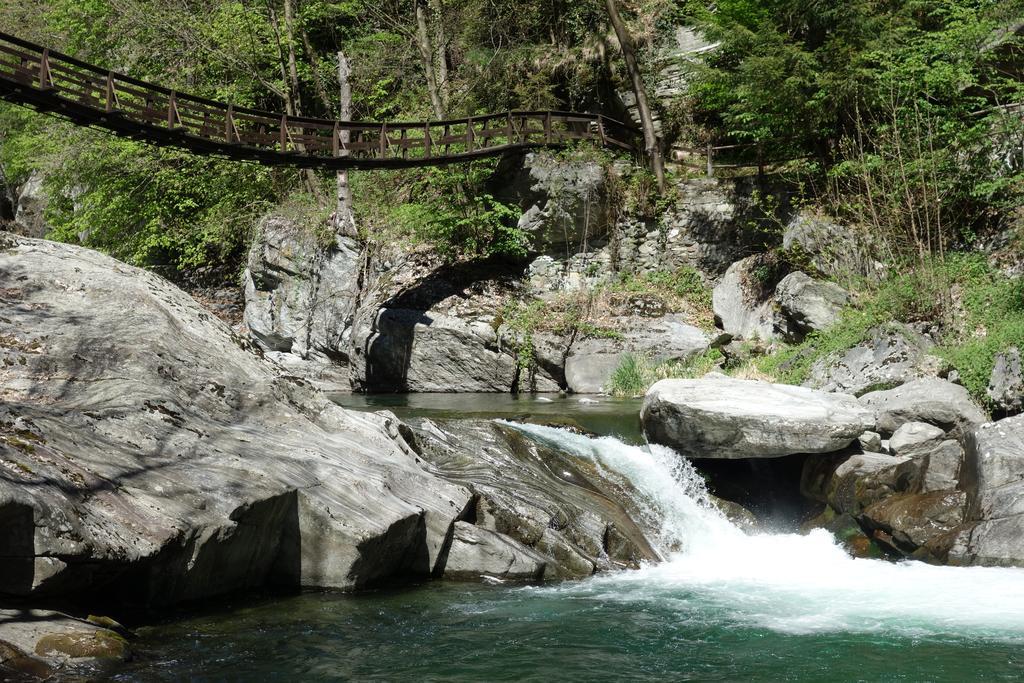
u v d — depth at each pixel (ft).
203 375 30.94
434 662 22.21
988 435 34.81
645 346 63.82
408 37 88.89
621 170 74.95
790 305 56.49
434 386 66.23
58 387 27.32
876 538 35.78
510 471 35.83
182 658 21.43
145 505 23.50
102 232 85.61
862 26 61.11
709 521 38.55
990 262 53.52
